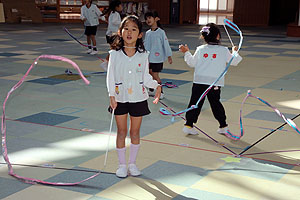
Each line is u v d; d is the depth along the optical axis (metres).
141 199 3.74
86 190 3.90
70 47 15.09
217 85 5.32
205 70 5.33
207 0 42.94
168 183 4.08
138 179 4.16
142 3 29.31
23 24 25.91
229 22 5.16
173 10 29.69
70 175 4.23
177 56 13.29
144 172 4.34
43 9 28.23
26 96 7.57
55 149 4.97
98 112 6.61
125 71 4.07
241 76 9.99
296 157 4.84
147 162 4.61
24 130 5.66
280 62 12.38
